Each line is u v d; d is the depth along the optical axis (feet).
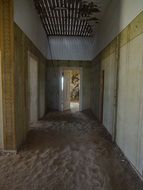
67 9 16.02
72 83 42.22
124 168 8.83
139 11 8.18
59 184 7.39
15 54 10.04
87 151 10.91
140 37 8.06
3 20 9.38
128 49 9.68
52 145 11.83
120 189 7.13
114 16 12.77
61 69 25.71
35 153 10.46
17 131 10.69
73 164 9.16
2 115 10.16
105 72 16.02
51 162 9.34
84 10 16.10
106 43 15.66
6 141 10.34
